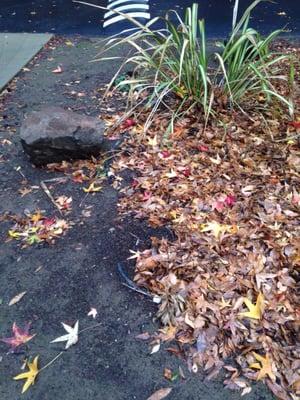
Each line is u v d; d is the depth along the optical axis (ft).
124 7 17.19
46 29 15.78
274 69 10.43
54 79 11.97
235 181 7.86
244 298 5.78
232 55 9.51
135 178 8.06
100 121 8.60
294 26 14.85
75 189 7.96
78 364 5.32
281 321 5.51
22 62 12.92
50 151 8.35
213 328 5.49
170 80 9.41
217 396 4.90
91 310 5.90
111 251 6.72
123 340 5.52
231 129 9.14
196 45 10.03
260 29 14.80
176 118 9.48
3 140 9.43
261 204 7.31
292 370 5.02
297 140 8.83
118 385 5.08
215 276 6.09
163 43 9.77
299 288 5.91
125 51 13.34
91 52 13.57
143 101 10.14
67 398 5.00
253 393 4.89
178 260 6.36
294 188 7.64
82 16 16.80
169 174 8.05
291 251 6.40
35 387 5.11
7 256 6.75
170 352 5.33
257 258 6.32
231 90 9.49
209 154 8.55
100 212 7.44
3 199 7.85
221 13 16.26
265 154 8.50
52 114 8.48
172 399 4.91
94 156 8.57
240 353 5.23
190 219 7.09
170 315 5.69
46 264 6.59
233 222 6.98
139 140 8.99
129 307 5.89
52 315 5.88
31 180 8.25
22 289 6.24
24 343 5.56
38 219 7.35
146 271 6.28
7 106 10.80
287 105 9.44
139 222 7.16
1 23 16.56
